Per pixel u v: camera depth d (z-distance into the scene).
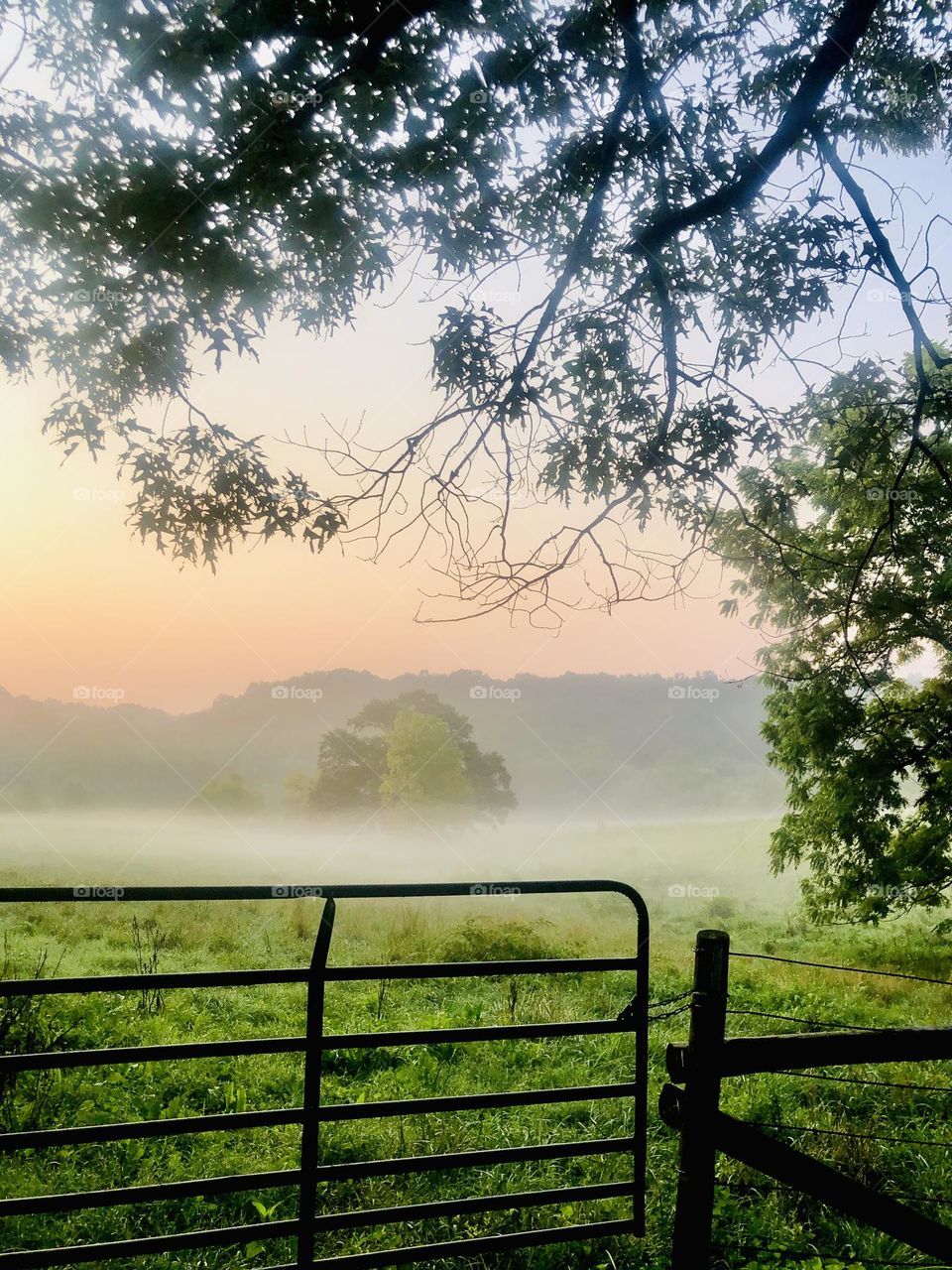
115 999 7.79
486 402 6.68
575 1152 3.35
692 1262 2.57
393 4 5.50
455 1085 6.00
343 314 6.91
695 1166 2.59
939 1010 9.96
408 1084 5.98
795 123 6.37
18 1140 2.63
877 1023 8.97
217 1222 4.01
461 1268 3.67
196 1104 5.41
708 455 6.77
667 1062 2.71
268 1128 5.02
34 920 12.86
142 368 6.82
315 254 6.53
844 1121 5.70
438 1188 4.41
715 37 6.68
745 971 11.88
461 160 6.25
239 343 6.68
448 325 6.54
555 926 14.58
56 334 6.84
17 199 5.97
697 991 2.64
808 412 6.95
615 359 7.04
